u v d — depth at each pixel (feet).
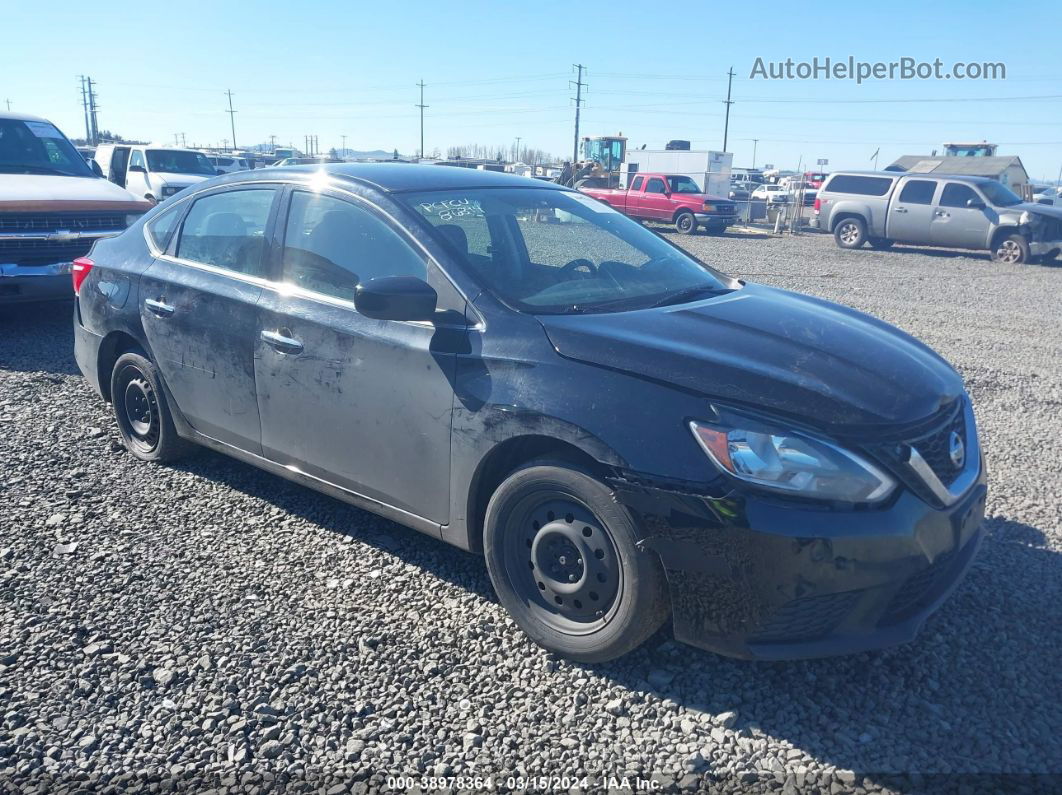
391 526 13.85
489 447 10.43
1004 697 9.72
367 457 11.96
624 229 14.39
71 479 15.53
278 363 12.78
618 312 11.18
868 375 9.98
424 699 9.70
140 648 10.55
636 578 9.44
